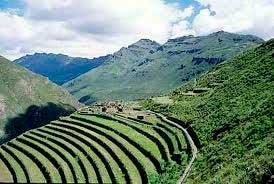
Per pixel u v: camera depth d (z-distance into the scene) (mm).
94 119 104188
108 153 81125
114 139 86062
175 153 70938
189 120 86688
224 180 43219
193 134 77438
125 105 122312
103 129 94500
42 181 76938
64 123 107250
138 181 67125
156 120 95562
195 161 63156
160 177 65062
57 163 82625
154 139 82312
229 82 104000
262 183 35344
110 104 126062
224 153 56156
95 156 81250
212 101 93625
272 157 38406
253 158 44500
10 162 89750
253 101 74062
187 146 72750
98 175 73000
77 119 108688
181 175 60375
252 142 52312
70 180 73812
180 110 99562
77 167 78500
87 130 97000
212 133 71188
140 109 113250
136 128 91188
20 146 97875
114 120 101375
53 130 104062
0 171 86312
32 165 86000
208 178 50094
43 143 96250
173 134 81750
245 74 101875
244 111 70875
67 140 94438
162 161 70750
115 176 70312
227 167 48312
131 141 83188
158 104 112688
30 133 105562
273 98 65375
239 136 58594
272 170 35625
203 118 83312
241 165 44719
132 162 74688
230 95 90250
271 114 58156
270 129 53125
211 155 60125
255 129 56250
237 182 39156
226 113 76875
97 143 87812
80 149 87250
